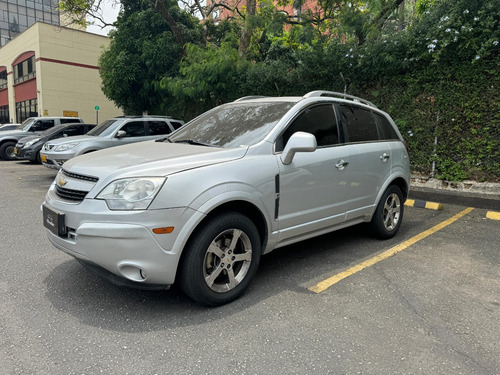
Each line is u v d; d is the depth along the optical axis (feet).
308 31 32.60
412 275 13.17
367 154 15.03
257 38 49.37
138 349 8.79
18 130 52.39
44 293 11.51
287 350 8.80
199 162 10.59
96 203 9.71
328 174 13.32
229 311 10.59
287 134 12.55
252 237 11.21
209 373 7.99
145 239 9.41
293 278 12.87
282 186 11.84
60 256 14.56
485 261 14.56
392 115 27.99
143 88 46.80
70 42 97.96
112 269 9.70
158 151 11.79
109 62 47.44
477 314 10.56
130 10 49.11
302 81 32.40
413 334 9.53
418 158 27.27
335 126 14.29
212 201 10.07
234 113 14.39
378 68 27.45
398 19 31.35
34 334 9.34
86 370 8.03
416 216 21.50
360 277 12.98
